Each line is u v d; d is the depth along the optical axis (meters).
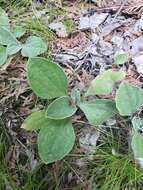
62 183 0.23
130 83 0.24
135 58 0.25
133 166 0.22
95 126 0.23
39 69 0.23
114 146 0.23
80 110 0.24
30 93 0.25
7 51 0.25
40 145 0.22
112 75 0.23
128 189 0.21
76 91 0.23
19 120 0.24
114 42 0.26
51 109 0.22
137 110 0.23
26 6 0.30
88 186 0.22
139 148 0.21
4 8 0.30
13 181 0.23
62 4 0.30
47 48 0.26
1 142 0.24
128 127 0.23
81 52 0.26
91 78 0.25
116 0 0.29
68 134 0.22
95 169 0.22
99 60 0.26
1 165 0.24
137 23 0.27
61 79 0.23
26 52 0.25
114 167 0.22
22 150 0.24
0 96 0.25
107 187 0.22
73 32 0.27
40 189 0.23
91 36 0.27
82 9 0.29
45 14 0.29
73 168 0.23
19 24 0.28
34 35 0.27
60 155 0.22
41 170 0.23
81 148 0.23
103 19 0.28
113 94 0.24
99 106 0.22
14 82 0.25
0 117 0.24
